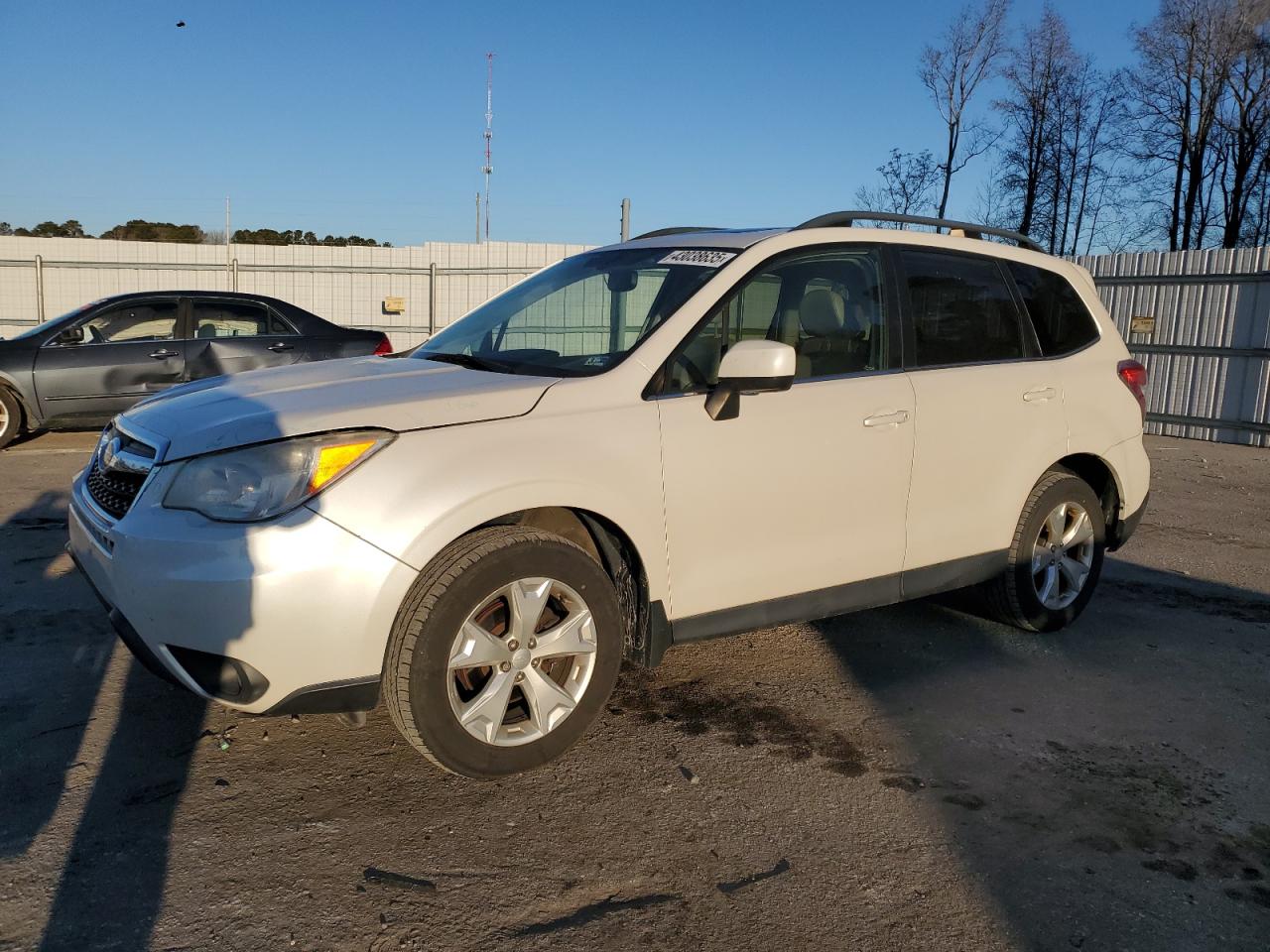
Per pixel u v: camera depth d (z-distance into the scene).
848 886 2.68
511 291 4.53
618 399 3.32
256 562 2.73
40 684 3.87
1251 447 12.55
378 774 3.22
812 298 3.89
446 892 2.60
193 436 2.96
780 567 3.68
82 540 3.31
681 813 3.03
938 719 3.76
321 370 3.75
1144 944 2.46
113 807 2.98
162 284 19.48
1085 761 3.44
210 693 2.84
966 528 4.25
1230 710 3.91
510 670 3.08
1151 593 5.54
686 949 2.40
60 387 9.52
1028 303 4.63
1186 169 32.44
